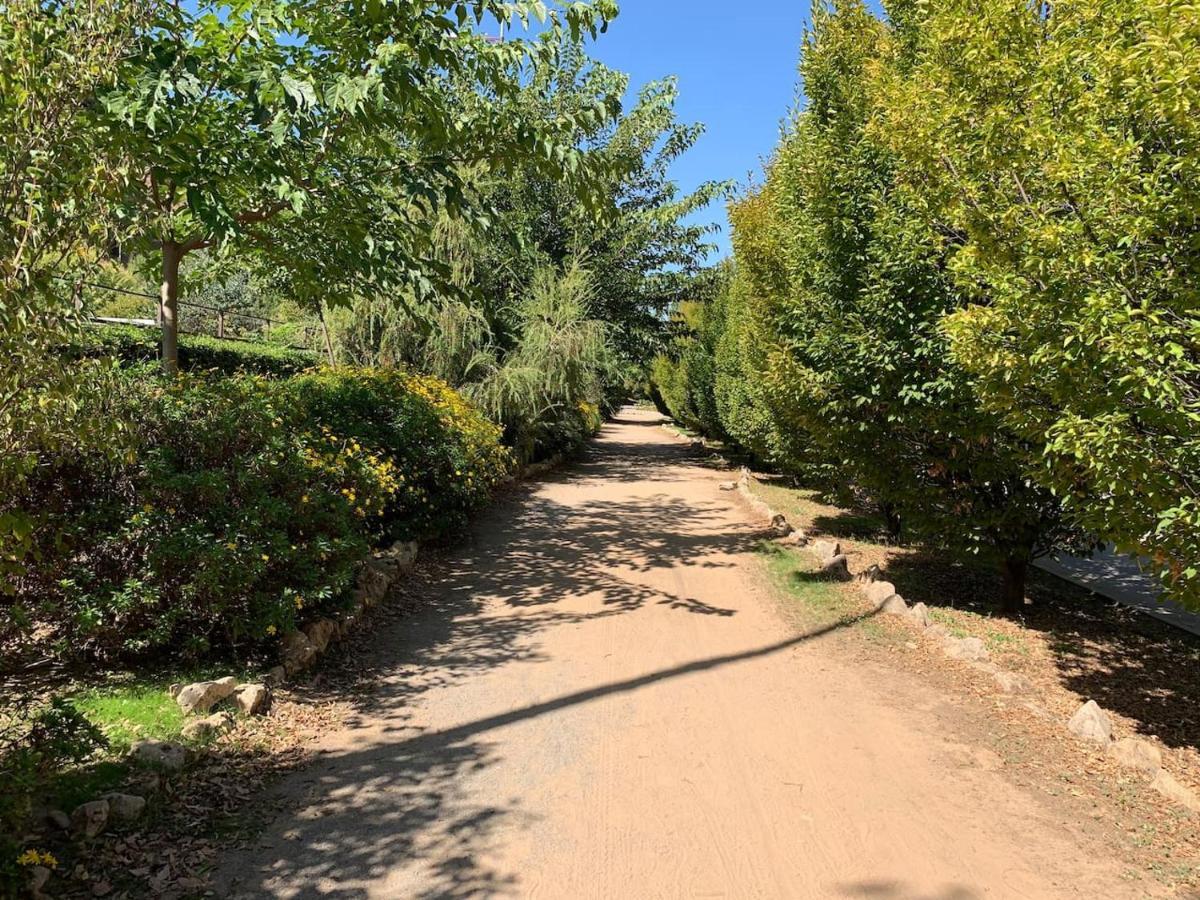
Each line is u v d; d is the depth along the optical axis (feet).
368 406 27.53
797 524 37.52
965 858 10.49
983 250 14.71
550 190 60.18
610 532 34.30
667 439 98.22
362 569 21.99
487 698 15.80
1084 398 12.63
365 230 23.11
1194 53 9.67
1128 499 12.76
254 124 19.07
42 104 9.00
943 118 15.65
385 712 14.96
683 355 86.43
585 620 21.36
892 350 20.21
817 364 22.99
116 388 11.93
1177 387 11.20
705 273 72.08
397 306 25.71
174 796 11.18
